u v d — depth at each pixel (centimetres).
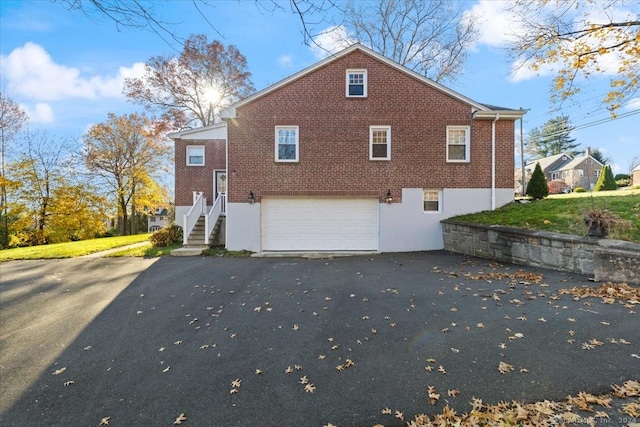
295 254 1155
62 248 1380
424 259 989
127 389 331
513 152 1202
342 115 1204
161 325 506
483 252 971
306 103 1205
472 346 372
